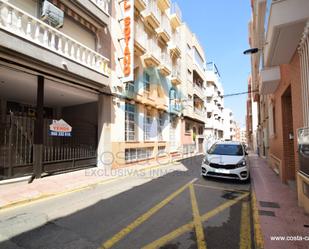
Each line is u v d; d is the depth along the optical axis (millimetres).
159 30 15836
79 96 9922
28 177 7113
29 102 11625
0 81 7742
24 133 7543
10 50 5699
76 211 4773
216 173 8086
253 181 7945
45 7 6926
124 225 4082
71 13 8289
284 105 7867
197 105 26922
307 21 4102
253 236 3750
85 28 9305
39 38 6668
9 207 4930
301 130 4773
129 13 10508
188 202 5625
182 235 3748
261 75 8117
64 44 7562
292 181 7445
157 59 14477
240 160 8133
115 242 3430
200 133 28703
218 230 3979
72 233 3699
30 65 6633
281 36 4621
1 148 7016
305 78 4566
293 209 4789
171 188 7066
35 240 3424
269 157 12859
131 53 10484
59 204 5242
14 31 5715
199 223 4277
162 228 4004
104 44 10094
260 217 4309
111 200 5633
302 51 4750
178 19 19516
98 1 9648
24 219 4262
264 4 7754
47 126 8320
